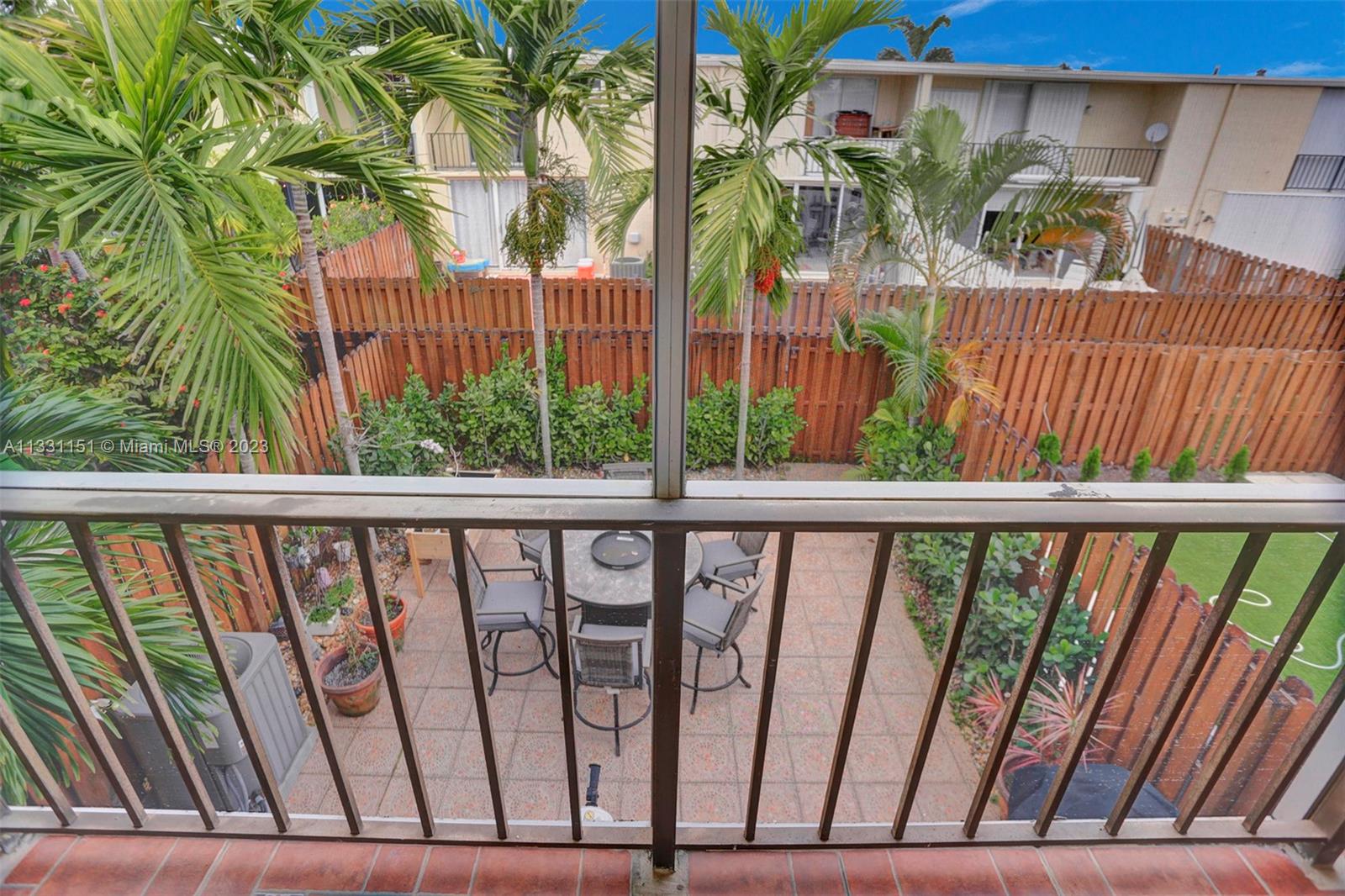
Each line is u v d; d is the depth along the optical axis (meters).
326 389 5.52
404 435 5.84
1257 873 1.36
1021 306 7.89
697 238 4.94
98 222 2.52
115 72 2.73
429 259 4.74
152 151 2.73
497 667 4.17
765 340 6.78
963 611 1.11
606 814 2.81
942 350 6.55
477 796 3.47
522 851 1.39
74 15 3.09
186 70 3.25
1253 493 1.04
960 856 1.40
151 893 1.31
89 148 2.54
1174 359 6.42
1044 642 1.15
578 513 1.00
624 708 3.95
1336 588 3.17
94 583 1.08
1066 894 1.33
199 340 2.84
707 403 6.91
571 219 5.99
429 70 4.18
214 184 2.96
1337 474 6.62
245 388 3.02
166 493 1.03
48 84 2.65
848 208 6.81
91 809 1.40
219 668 1.17
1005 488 1.05
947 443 6.03
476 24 4.99
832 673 4.27
